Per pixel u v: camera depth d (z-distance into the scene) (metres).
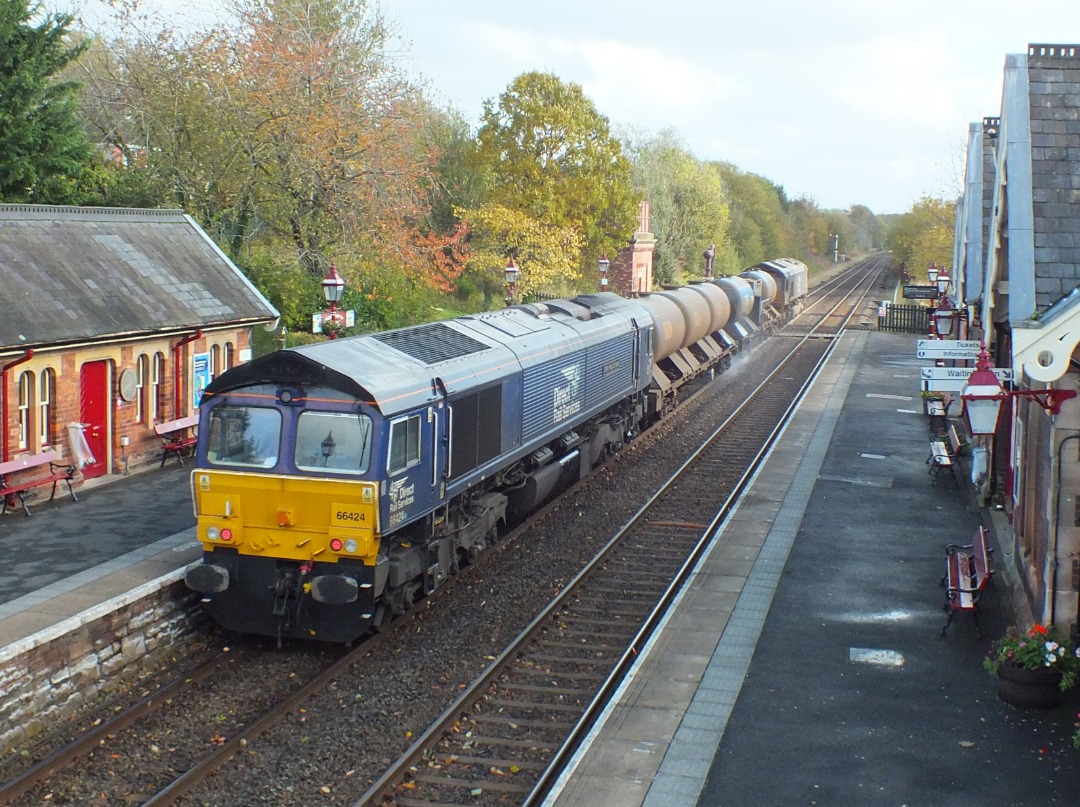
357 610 11.80
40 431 16.53
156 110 29.83
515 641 12.03
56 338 16.30
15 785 8.59
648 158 70.94
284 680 11.30
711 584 14.06
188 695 10.74
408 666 11.61
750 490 19.69
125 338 18.00
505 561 15.57
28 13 24.77
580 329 20.42
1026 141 12.42
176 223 22.38
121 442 18.45
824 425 26.84
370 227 30.44
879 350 44.91
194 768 8.90
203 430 12.03
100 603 11.14
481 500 15.44
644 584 14.66
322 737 9.82
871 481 20.45
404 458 12.23
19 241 17.66
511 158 46.75
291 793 8.78
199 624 12.48
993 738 9.55
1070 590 11.39
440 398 13.19
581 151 47.47
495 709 10.55
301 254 30.47
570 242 45.72
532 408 16.97
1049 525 11.45
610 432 22.95
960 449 22.19
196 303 20.31
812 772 8.88
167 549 13.98
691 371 31.92
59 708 10.15
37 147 24.77
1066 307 9.48
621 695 10.46
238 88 29.08
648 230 61.34
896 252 80.69
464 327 16.19
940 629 12.41
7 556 13.60
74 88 25.52
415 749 9.30
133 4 30.39
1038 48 13.51
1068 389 11.26
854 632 12.30
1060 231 11.70
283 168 29.25
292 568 11.91
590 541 16.83
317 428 11.71
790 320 59.56
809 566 14.91
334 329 18.27
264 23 30.89
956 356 13.59
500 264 42.47
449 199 44.91
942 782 8.71
